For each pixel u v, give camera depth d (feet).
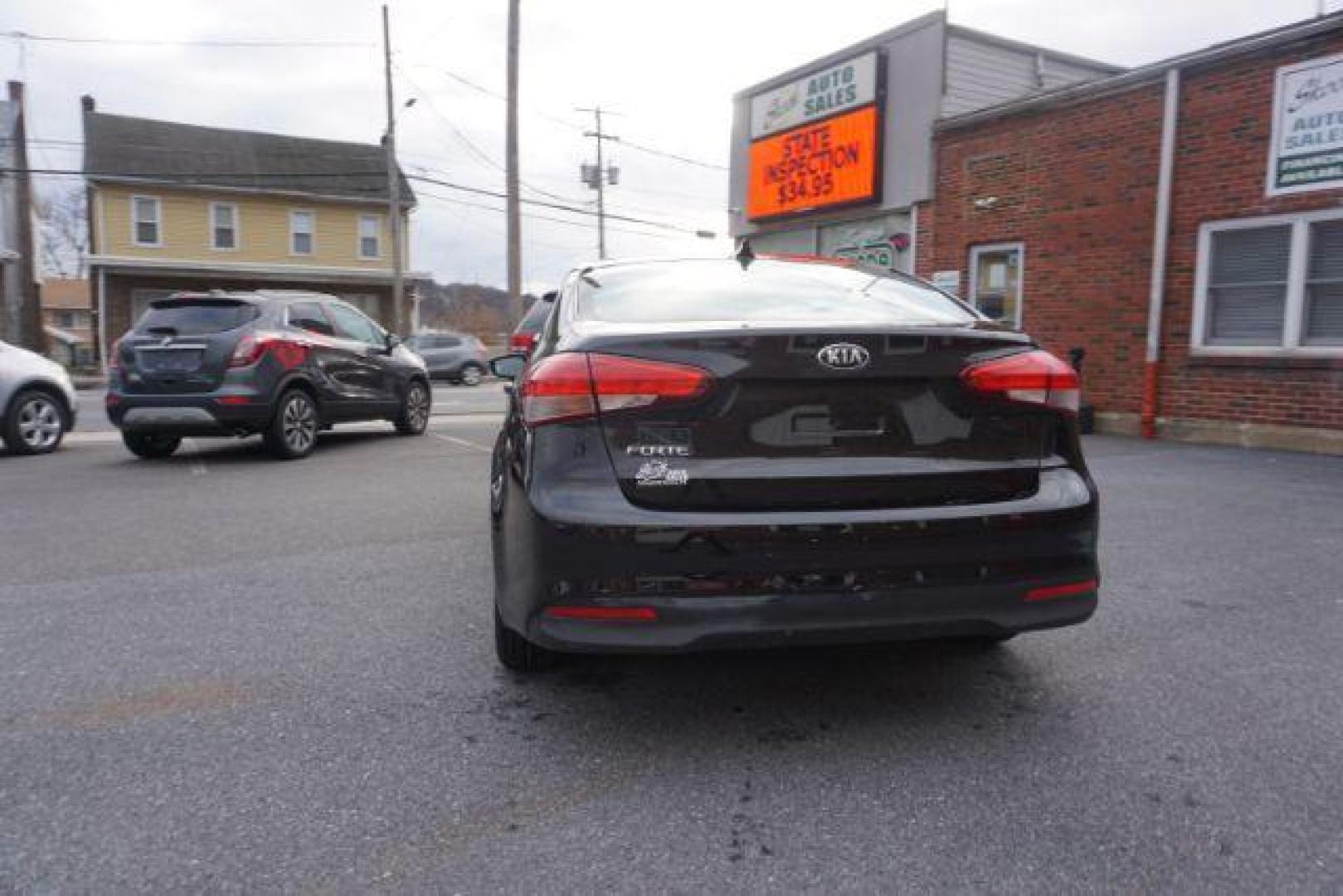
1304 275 29.09
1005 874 7.04
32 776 8.58
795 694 10.55
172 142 102.37
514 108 73.05
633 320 10.23
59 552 17.01
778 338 8.57
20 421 30.25
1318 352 28.78
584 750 9.17
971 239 40.63
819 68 48.62
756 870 7.12
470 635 12.52
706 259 12.68
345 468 27.35
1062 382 9.37
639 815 7.95
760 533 8.45
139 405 27.35
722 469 8.61
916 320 10.45
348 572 15.66
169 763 8.84
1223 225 30.96
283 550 17.20
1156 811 7.94
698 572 8.43
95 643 12.17
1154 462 27.30
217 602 13.97
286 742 9.32
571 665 11.39
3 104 79.20
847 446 8.77
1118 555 16.43
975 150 40.34
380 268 108.17
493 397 66.13
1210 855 7.27
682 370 8.57
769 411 8.68
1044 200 37.24
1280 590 14.38
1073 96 35.63
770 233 54.19
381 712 10.05
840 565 8.54
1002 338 9.21
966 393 8.97
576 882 6.98
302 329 29.99
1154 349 32.96
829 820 7.86
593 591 8.46
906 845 7.45
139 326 28.12
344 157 110.11
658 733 9.57
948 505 8.87
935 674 11.11
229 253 100.68
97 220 94.99
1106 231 34.83
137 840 7.50
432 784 8.48
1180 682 10.82
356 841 7.52
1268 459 27.89
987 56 43.70
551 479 8.73
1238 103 30.32
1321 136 28.25
